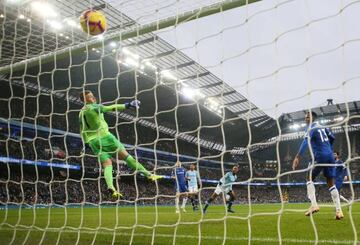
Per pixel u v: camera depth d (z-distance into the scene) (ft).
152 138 125.59
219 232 18.56
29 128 91.20
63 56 19.66
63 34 32.63
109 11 28.17
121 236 18.44
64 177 95.91
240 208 60.70
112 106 18.44
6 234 20.76
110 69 73.61
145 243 16.19
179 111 115.85
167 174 117.29
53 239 18.56
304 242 14.96
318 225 20.27
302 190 148.36
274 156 174.09
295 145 169.37
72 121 104.53
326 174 22.26
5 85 81.41
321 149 21.66
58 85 81.87
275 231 18.42
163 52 61.72
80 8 30.96
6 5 30.27
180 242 15.88
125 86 83.05
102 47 18.45
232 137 158.40
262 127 158.30
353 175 134.82
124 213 43.93
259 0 14.11
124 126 114.62
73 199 87.45
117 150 19.43
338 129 149.48
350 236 16.03
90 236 18.95
